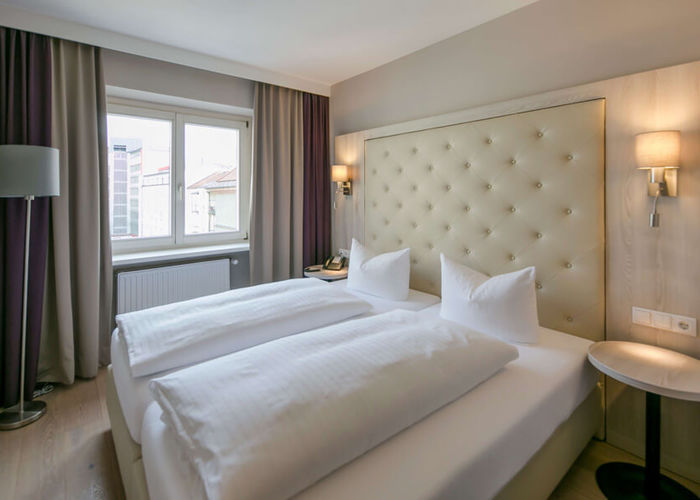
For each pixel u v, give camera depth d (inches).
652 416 60.5
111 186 117.4
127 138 119.0
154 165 124.6
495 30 91.0
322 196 144.7
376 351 51.6
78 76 95.0
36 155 76.8
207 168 136.1
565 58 79.3
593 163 73.7
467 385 52.4
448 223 100.8
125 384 59.3
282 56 113.6
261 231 132.5
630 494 62.5
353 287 110.2
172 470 39.2
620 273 72.0
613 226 72.4
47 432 79.0
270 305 76.5
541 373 60.7
